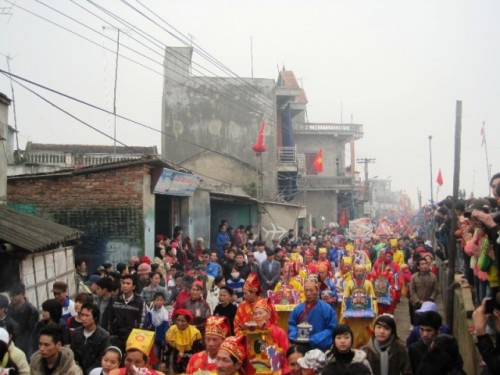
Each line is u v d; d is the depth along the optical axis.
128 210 18.34
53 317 8.81
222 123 38.19
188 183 21.86
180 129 37.84
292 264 14.21
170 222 22.83
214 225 31.84
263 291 16.59
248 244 25.66
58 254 13.81
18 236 11.68
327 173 50.06
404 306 19.94
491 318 6.28
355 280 11.86
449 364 6.45
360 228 36.00
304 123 49.38
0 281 11.41
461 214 11.37
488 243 7.31
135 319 9.72
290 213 35.38
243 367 6.34
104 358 6.77
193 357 7.29
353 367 5.87
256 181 36.09
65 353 6.91
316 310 9.28
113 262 18.23
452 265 11.52
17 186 18.64
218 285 13.40
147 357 6.59
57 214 18.52
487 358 5.47
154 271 12.73
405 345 7.83
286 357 7.00
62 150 34.25
